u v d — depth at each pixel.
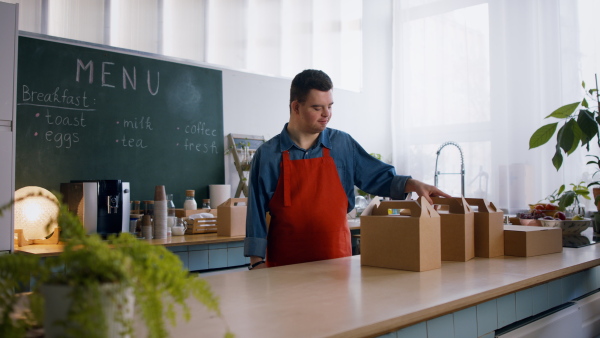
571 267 1.63
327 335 0.88
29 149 3.37
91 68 3.65
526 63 4.72
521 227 2.01
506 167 4.84
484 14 5.06
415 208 1.57
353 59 5.57
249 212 2.00
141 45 3.92
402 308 1.07
